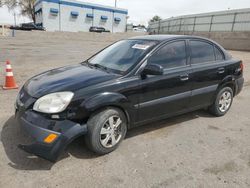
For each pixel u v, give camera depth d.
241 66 5.04
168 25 38.12
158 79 3.54
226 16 25.75
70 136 2.80
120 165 2.99
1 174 2.71
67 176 2.73
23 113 2.92
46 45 18.86
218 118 4.70
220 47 4.72
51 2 42.62
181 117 4.66
